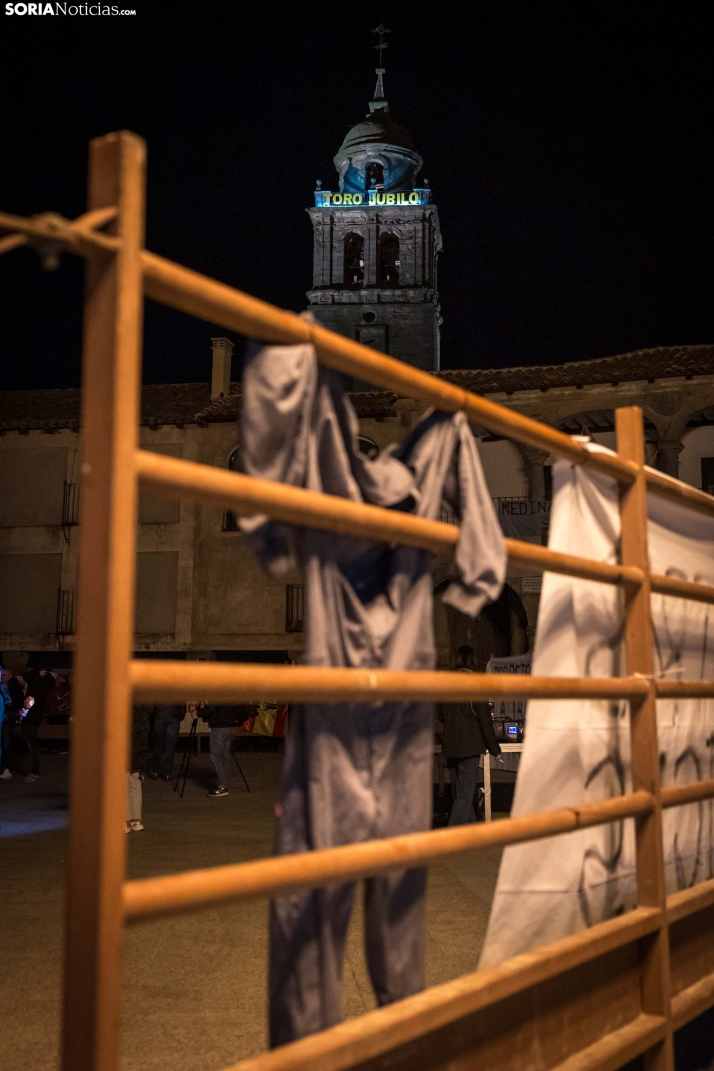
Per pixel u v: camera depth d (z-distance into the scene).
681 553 3.72
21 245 1.48
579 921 2.87
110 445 1.55
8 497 29.03
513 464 26.31
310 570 2.06
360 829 2.13
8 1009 3.96
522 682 2.44
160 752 14.82
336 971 2.12
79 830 1.50
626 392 25.69
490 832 2.27
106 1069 1.45
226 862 7.50
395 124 43.50
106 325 1.58
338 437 2.15
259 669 1.76
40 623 28.45
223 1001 4.07
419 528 2.22
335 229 41.09
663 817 3.41
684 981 3.29
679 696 3.30
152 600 27.94
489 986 2.20
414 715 2.32
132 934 5.26
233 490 1.75
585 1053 2.61
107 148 1.63
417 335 39.66
